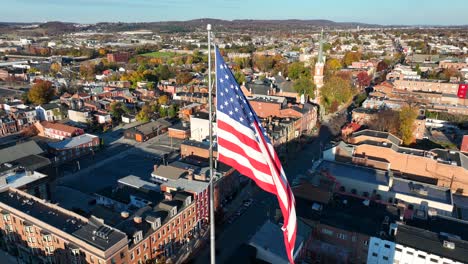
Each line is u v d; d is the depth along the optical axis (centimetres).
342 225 6075
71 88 19425
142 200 7219
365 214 6425
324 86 15738
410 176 9075
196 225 7150
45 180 7788
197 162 8875
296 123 12294
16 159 8750
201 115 12512
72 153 10825
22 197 6788
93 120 14388
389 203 7075
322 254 6088
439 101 16112
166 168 8069
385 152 9250
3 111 14625
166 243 6338
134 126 14088
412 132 11462
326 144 12106
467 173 8369
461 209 7700
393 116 11806
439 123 13725
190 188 7169
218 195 7812
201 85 19525
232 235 7062
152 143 12394
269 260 5403
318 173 7775
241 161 2464
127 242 5447
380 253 5750
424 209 6712
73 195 8675
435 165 8712
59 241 5628
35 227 5934
